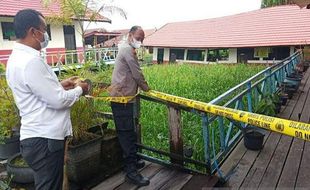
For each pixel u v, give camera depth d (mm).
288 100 7359
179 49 24016
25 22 1885
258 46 19078
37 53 1933
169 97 3273
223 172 3602
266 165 3785
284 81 8367
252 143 4223
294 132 2168
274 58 19172
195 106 3025
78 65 4285
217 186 3293
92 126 3541
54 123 2006
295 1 7594
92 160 3209
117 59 3129
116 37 23438
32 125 1972
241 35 21578
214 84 10023
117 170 3523
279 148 4305
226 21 25078
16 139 4023
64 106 1997
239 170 3670
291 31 19672
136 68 3047
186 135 4750
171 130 3490
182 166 3504
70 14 12289
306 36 18562
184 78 11383
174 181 3289
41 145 1982
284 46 18453
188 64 19391
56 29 16422
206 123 3277
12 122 3855
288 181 3367
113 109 3193
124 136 3211
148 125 5383
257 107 5578
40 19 1938
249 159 3975
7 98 3785
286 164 3795
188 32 25625
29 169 3145
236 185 3316
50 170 2051
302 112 6309
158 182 3275
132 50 3072
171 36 25812
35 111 1959
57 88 1949
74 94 2068
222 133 3854
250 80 5008
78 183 3125
